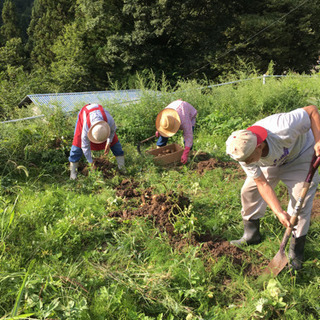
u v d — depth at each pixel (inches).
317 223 148.6
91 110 188.7
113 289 114.8
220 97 325.1
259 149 104.0
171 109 210.8
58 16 1382.9
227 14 933.2
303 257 126.8
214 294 116.8
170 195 168.9
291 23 889.5
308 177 108.3
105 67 1111.0
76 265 126.1
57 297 108.9
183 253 134.3
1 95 665.6
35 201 167.3
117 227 154.9
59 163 220.7
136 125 270.8
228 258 129.3
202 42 930.7
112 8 964.0
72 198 177.9
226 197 173.0
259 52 928.9
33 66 1397.6
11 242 137.3
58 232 142.0
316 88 383.2
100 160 218.7
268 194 110.7
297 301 111.1
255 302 108.5
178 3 864.3
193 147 247.0
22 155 217.6
